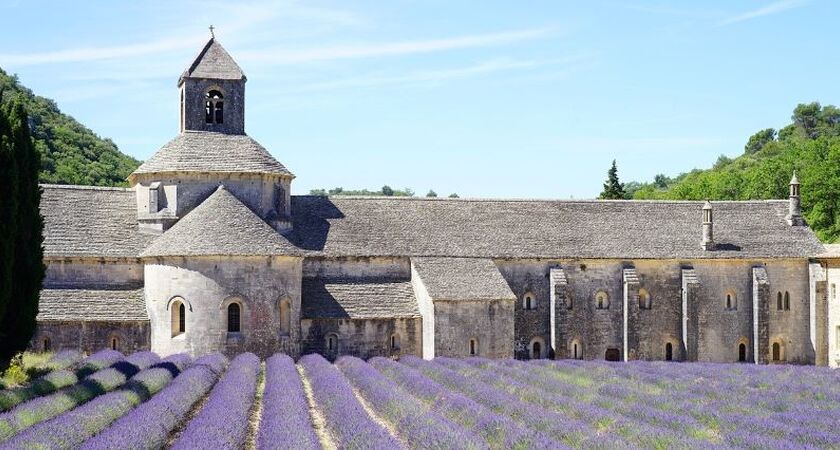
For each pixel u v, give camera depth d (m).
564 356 73.25
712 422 38.09
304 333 67.38
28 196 51.34
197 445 28.88
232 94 73.31
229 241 63.84
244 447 34.44
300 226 73.06
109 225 69.06
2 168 48.66
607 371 59.41
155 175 69.44
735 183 139.75
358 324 68.31
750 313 77.25
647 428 34.34
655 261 76.25
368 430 33.06
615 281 75.69
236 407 37.03
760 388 51.31
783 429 34.97
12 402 37.62
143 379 45.44
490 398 42.88
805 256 77.81
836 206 118.31
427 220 76.00
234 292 63.62
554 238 76.00
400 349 69.00
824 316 77.44
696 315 75.62
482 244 74.12
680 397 45.44
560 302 73.31
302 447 29.20
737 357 76.94
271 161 72.19
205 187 69.38
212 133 72.31
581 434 33.03
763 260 77.31
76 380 46.75
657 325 76.19
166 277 63.62
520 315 73.94
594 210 79.94
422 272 69.88
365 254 71.44
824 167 118.56
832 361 76.50
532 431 33.34
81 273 66.44
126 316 64.44
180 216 68.81
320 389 45.31
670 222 79.62
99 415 34.25
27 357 54.81
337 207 75.94
